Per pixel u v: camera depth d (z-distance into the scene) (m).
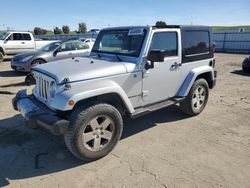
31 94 4.25
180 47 4.67
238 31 24.34
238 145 4.12
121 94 3.70
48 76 3.55
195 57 5.06
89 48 10.77
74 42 10.62
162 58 3.82
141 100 4.22
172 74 4.62
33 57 10.07
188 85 4.91
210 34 5.42
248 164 3.55
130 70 3.89
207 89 5.47
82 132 3.36
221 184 3.11
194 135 4.49
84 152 3.46
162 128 4.79
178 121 5.13
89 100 3.53
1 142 4.21
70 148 3.38
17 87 8.16
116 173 3.35
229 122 5.10
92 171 3.40
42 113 3.40
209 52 5.46
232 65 13.76
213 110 5.82
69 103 3.20
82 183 3.15
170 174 3.31
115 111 3.62
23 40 16.05
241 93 7.45
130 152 3.88
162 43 4.33
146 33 4.06
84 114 3.32
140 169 3.43
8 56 17.56
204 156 3.76
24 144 4.15
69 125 3.29
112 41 4.54
